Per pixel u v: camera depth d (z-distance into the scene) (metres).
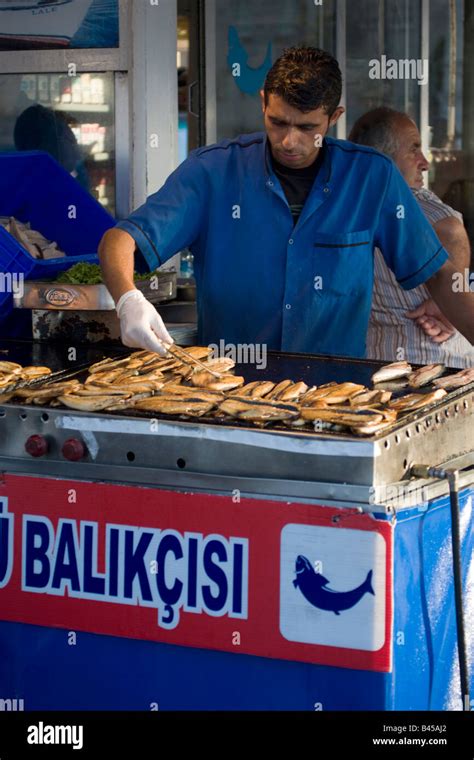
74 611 2.75
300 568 2.50
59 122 5.10
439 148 6.32
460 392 2.91
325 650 2.50
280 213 3.64
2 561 2.82
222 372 3.14
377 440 2.41
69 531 2.73
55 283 3.75
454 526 2.57
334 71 3.38
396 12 6.10
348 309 3.75
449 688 2.80
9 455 2.79
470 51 6.21
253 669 2.60
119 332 3.78
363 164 3.65
